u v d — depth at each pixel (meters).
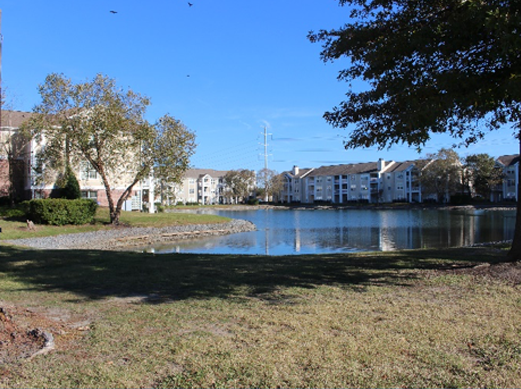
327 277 8.63
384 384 3.78
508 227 32.06
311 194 110.50
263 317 5.74
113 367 4.16
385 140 9.18
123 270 10.06
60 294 7.50
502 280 7.54
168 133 27.58
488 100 7.70
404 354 4.41
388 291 7.18
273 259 11.98
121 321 5.71
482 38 7.54
